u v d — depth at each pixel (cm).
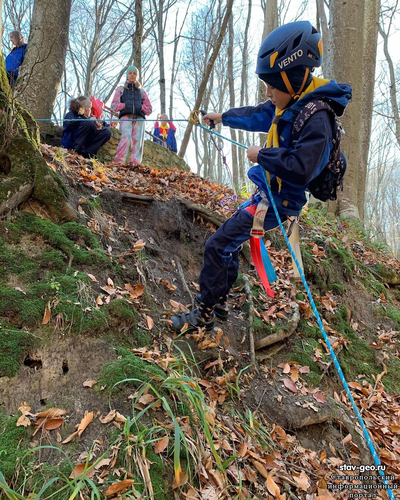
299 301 395
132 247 346
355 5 764
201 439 219
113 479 185
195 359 286
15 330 231
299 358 343
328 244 518
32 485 178
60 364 229
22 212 294
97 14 1803
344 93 228
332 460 276
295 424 282
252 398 286
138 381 228
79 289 262
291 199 246
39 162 305
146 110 662
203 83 713
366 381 381
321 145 218
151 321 284
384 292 534
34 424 199
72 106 574
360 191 946
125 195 395
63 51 693
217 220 428
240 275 394
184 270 379
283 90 233
